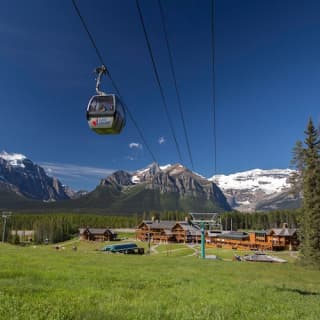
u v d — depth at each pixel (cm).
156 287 2253
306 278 4322
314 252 5838
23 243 17688
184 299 1762
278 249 14100
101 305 1436
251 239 15012
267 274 4275
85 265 3562
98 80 1339
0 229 16825
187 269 4038
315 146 6531
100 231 18500
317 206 6053
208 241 16538
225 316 1346
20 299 1466
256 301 1875
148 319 1206
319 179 6234
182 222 17538
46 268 2989
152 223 18512
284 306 1723
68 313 1229
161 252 11681
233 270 4394
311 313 1548
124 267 3666
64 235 19862
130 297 1775
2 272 2511
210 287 2402
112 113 1404
